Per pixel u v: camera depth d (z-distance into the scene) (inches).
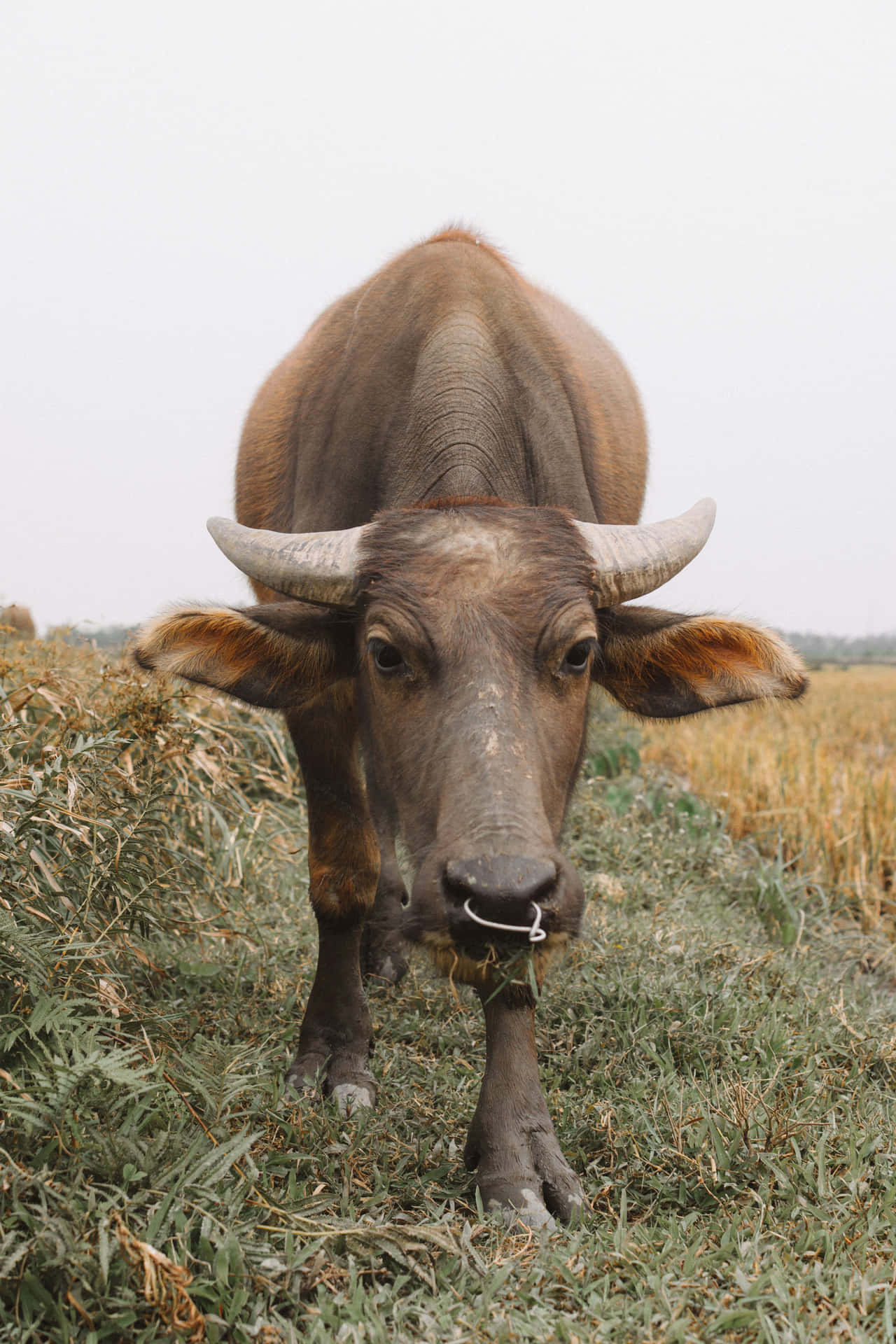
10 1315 75.3
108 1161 84.3
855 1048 136.8
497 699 97.8
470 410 134.0
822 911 231.3
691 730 435.5
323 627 120.1
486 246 174.7
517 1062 108.5
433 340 141.2
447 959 96.5
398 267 158.9
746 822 295.7
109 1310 75.4
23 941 98.0
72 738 135.1
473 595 102.7
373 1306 79.3
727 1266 85.3
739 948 171.9
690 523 124.1
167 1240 79.6
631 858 230.7
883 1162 106.8
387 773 110.6
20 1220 79.4
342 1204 92.4
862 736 555.5
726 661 125.7
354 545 112.3
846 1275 84.7
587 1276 84.5
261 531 121.4
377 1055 135.3
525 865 89.0
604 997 144.4
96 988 108.3
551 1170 103.2
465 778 94.5
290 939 164.7
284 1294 81.2
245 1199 87.7
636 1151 105.7
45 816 113.5
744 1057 128.2
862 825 272.5
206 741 158.9
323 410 155.7
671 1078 120.6
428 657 102.3
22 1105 86.5
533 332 154.7
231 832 149.6
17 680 154.1
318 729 135.9
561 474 146.0
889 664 2362.2
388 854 180.7
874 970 201.8
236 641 119.2
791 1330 77.0
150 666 117.3
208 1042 106.7
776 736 444.1
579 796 260.8
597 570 111.8
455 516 110.8
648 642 123.5
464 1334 76.5
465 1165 107.7
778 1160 103.3
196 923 139.9
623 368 230.5
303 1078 126.8
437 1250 87.1
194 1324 73.4
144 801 128.7
